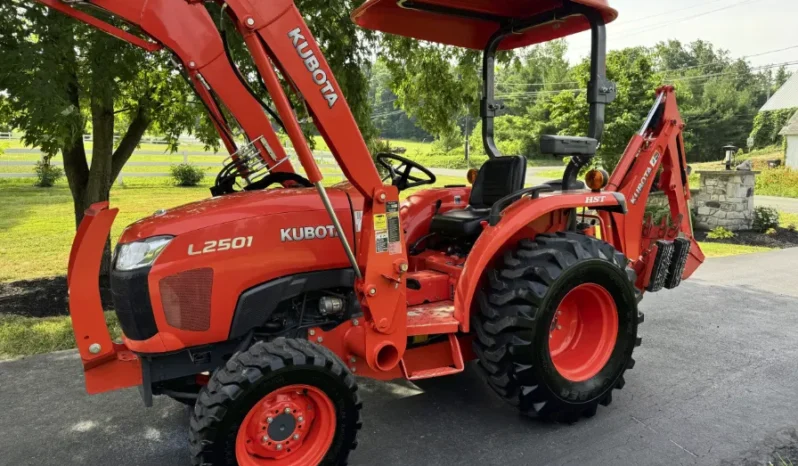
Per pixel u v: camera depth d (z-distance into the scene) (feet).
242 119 10.98
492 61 13.07
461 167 116.67
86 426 10.60
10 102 13.78
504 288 10.03
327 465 8.53
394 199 8.64
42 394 11.93
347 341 9.52
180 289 8.27
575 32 12.48
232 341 9.06
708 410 11.20
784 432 10.30
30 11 12.90
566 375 10.64
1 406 11.36
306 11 17.84
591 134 10.95
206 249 8.38
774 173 78.69
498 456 9.51
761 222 36.50
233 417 7.72
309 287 9.21
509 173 11.87
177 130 22.82
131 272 8.13
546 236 10.80
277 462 8.37
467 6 11.53
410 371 9.93
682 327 16.52
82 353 8.48
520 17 12.23
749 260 27.22
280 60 7.66
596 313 11.31
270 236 8.82
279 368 7.91
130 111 22.25
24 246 27.81
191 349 8.73
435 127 25.08
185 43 10.23
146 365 8.55
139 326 8.23
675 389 12.19
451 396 11.89
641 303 19.22
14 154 66.44
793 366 13.48
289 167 11.47
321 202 9.37
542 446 9.84
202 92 10.89
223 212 8.63
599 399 10.80
